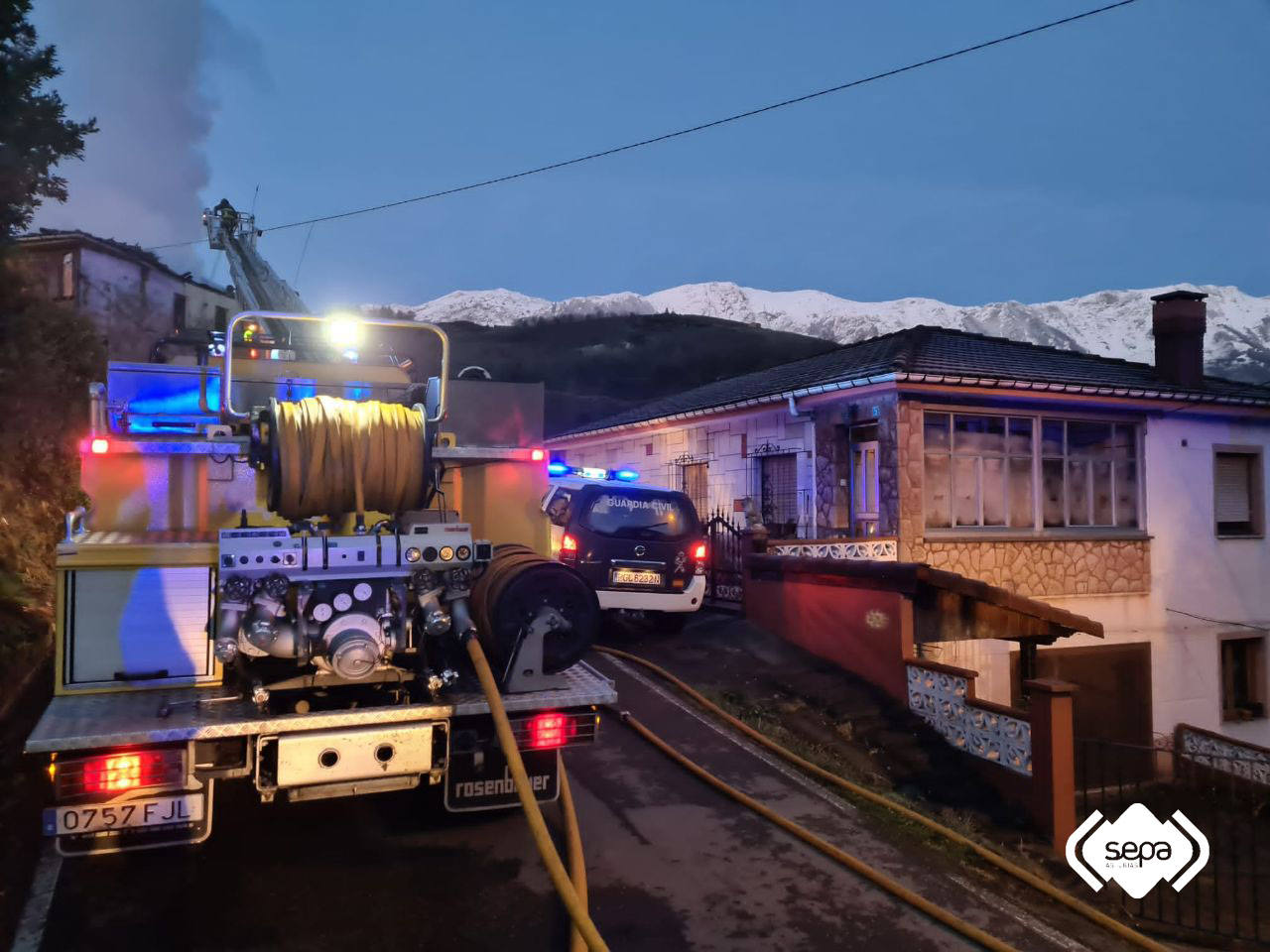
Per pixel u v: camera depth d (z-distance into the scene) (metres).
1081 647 12.47
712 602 12.22
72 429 9.56
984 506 12.12
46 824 3.71
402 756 4.24
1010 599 8.62
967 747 7.72
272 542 4.16
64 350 9.56
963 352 13.09
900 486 11.27
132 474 4.88
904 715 8.28
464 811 4.93
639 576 9.77
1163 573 13.27
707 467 15.21
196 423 5.74
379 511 4.83
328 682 4.38
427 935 4.07
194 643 4.34
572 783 6.05
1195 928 6.06
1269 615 14.23
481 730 4.46
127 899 4.32
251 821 5.25
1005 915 4.79
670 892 4.63
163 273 30.33
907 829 5.83
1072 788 6.81
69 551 4.17
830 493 12.42
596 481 10.12
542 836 3.60
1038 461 12.48
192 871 4.61
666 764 6.59
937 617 8.88
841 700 8.45
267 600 4.13
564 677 4.78
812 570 9.77
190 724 3.89
